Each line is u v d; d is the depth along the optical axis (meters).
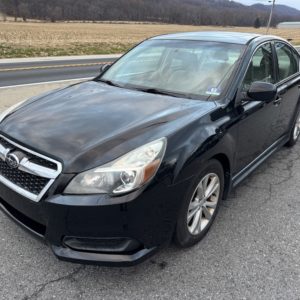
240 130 3.36
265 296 2.63
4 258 2.93
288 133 5.20
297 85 4.88
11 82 11.33
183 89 3.54
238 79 3.45
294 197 4.07
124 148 2.53
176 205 2.67
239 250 3.12
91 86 3.87
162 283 2.74
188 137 2.75
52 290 2.64
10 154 2.72
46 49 26.97
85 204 2.38
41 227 2.68
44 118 3.02
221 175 3.24
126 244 2.54
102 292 2.64
